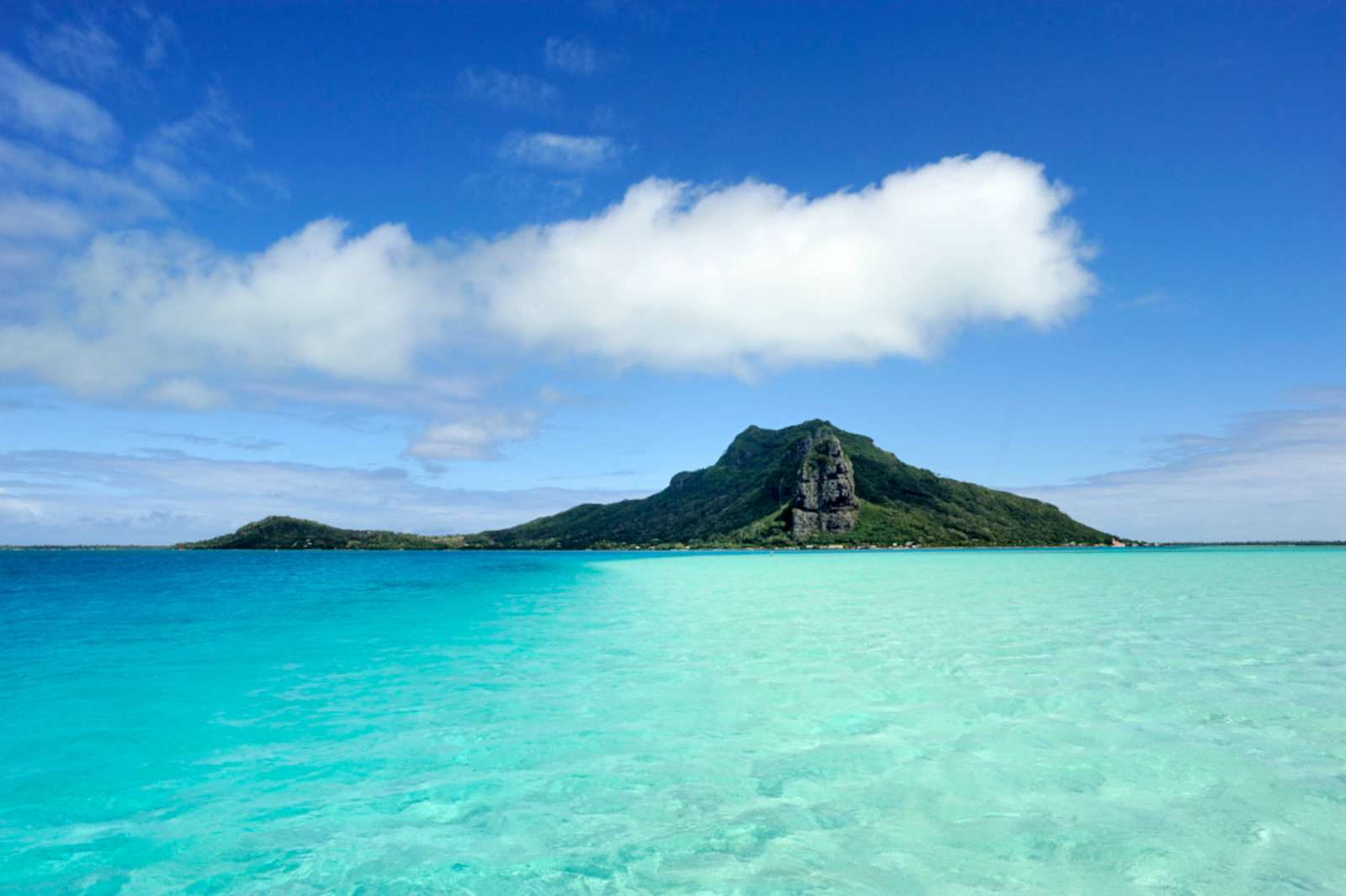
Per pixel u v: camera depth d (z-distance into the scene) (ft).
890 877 14.74
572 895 14.23
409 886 14.84
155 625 64.44
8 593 112.88
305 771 22.45
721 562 272.31
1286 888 14.15
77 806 19.88
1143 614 62.39
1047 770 21.15
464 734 26.30
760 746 23.89
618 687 33.88
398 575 177.37
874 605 75.10
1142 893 14.01
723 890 14.33
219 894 14.71
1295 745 23.38
